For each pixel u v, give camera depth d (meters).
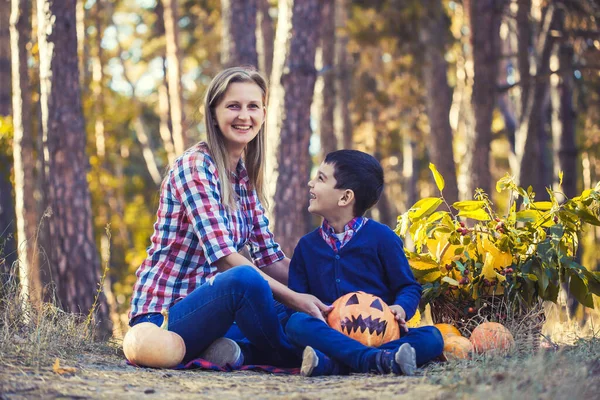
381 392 2.78
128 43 24.47
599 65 12.13
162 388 2.94
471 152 11.75
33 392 2.73
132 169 30.05
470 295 4.23
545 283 4.11
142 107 23.41
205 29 21.73
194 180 3.73
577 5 12.12
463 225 4.31
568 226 4.28
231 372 3.52
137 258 18.44
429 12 15.41
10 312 4.23
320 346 3.42
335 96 18.25
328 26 16.33
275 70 9.86
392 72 19.11
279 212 9.51
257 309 3.55
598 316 5.25
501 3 12.20
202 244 3.69
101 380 3.08
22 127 9.76
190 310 3.60
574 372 2.80
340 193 3.79
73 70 7.93
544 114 15.38
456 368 3.23
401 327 3.59
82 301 7.75
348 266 3.75
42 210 8.09
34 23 12.68
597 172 18.03
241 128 3.90
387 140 22.69
